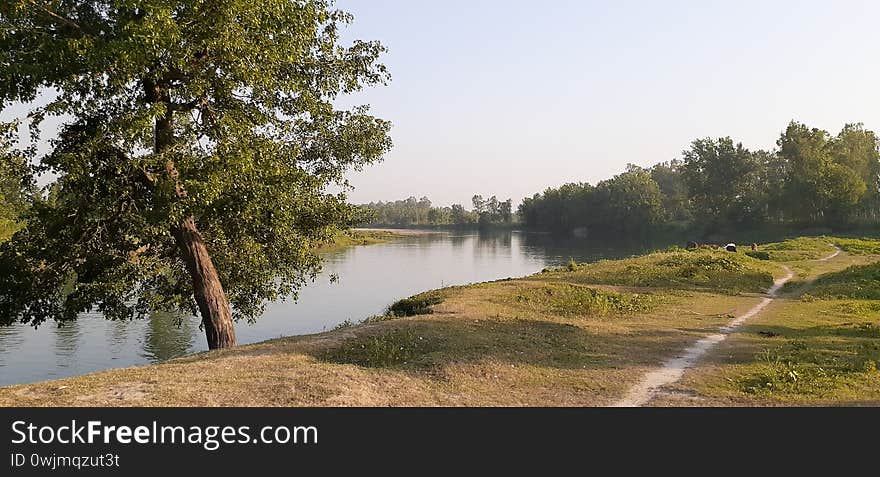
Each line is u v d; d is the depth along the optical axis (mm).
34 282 13930
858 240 49844
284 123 14164
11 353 20188
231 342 13734
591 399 8602
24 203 13461
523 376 9531
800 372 9727
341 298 31812
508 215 162875
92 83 11695
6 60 10820
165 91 12766
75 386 8133
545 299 17953
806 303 18516
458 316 13727
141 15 10977
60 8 11750
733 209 84250
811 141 76500
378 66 15414
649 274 24000
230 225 14414
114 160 12211
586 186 119688
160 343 21891
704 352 11625
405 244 86375
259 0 11617
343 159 15438
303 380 8492
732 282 23016
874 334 13133
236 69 12055
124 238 14102
